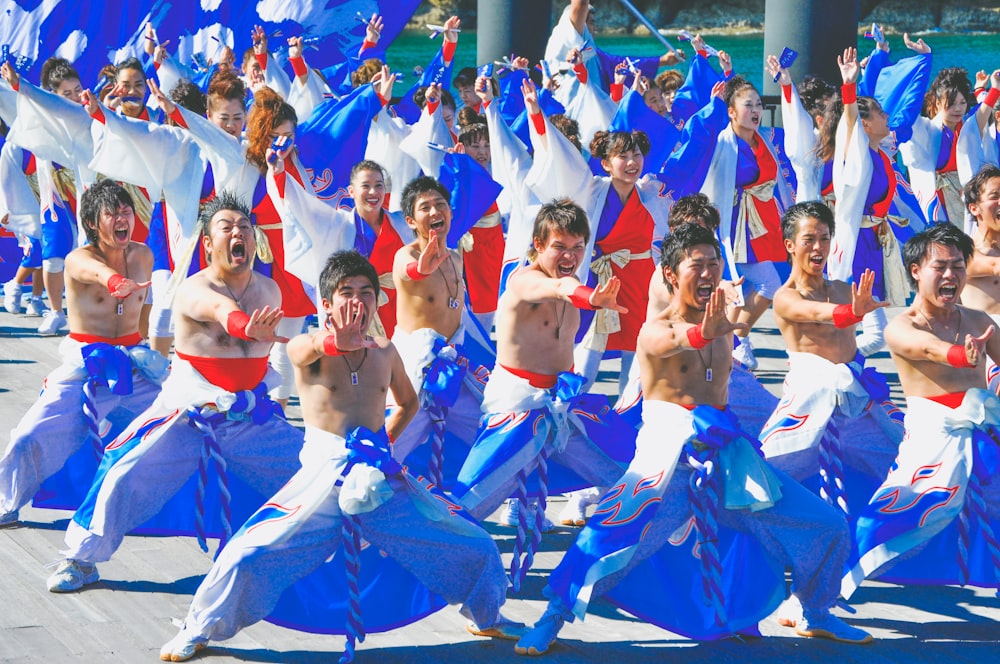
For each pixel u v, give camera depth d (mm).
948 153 17188
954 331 8367
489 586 7793
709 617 7910
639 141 12836
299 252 11492
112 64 18312
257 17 19344
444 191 9812
